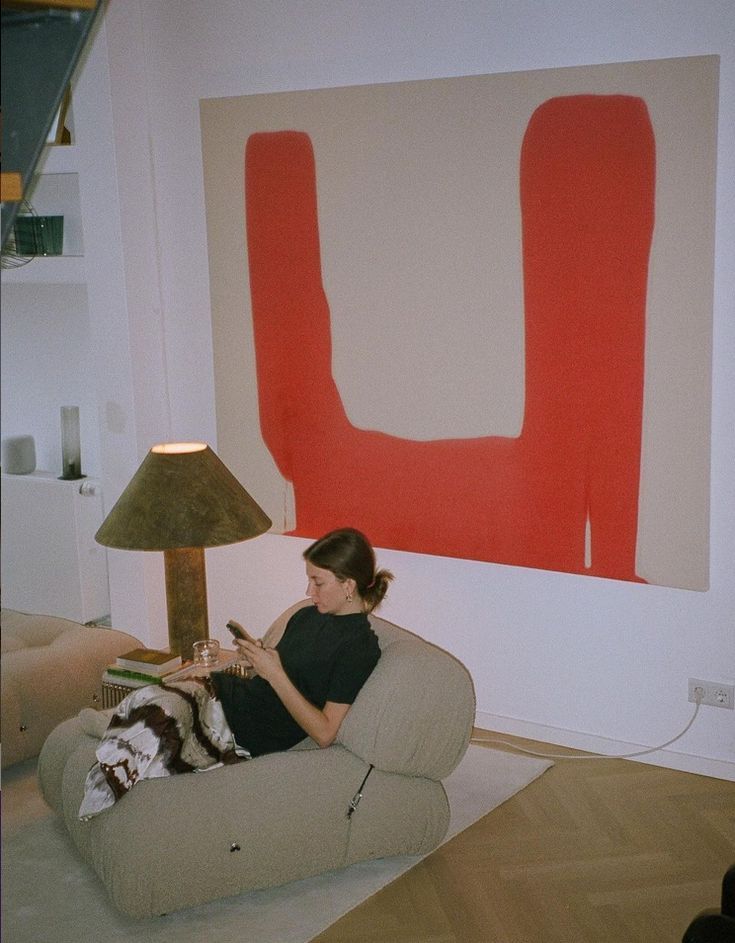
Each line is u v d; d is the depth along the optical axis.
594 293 3.53
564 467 3.69
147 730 2.93
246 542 4.56
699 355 3.39
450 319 3.82
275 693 3.13
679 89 3.28
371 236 3.92
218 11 4.13
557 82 3.47
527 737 4.02
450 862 3.20
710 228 3.31
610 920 2.90
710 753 3.71
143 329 4.51
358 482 4.14
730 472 3.47
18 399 5.46
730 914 2.27
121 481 4.67
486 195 3.66
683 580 3.57
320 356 4.12
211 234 4.28
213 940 2.83
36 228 4.56
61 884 3.10
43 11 1.75
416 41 3.75
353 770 3.03
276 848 2.96
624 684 3.81
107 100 4.23
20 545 5.24
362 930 2.87
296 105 3.98
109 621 5.20
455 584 4.07
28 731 3.72
